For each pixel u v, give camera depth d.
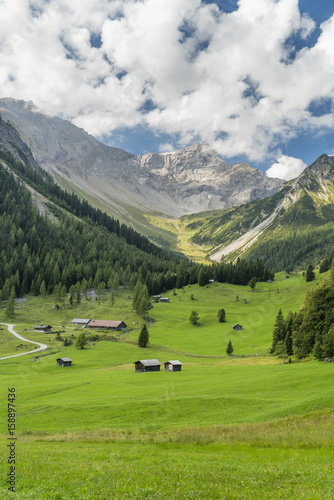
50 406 62.41
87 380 92.38
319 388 58.44
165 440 38.47
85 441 40.06
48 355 130.62
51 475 20.17
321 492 17.30
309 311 106.31
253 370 89.75
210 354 137.62
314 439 33.16
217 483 19.27
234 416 49.59
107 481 19.20
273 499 16.41
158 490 17.47
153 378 91.31
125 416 54.72
